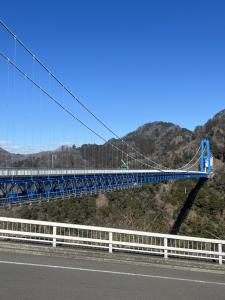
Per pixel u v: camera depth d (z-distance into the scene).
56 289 8.86
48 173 43.75
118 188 60.38
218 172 107.19
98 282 9.77
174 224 72.81
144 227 55.25
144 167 87.44
